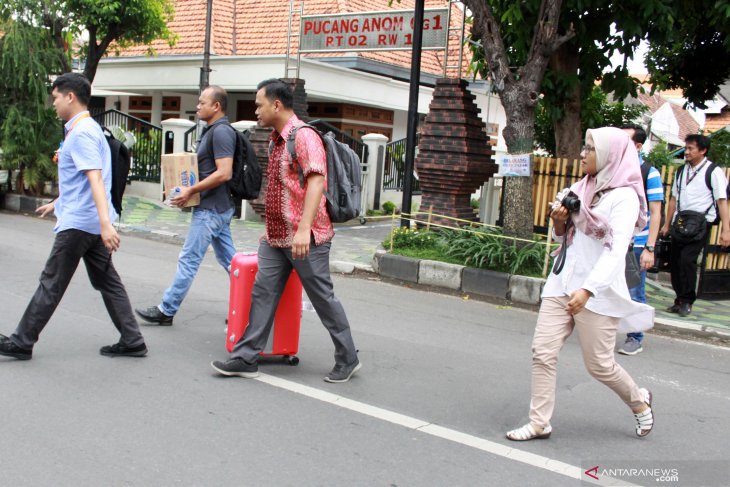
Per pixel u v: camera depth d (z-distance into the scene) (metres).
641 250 6.21
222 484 3.43
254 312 4.99
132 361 5.18
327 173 4.79
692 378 5.75
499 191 13.14
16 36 12.59
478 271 8.34
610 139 3.95
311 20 12.63
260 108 4.75
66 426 3.98
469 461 3.89
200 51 16.97
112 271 5.13
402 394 4.89
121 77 17.62
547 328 4.17
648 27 9.84
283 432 4.10
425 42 11.36
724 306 8.47
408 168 9.86
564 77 10.12
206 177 6.03
